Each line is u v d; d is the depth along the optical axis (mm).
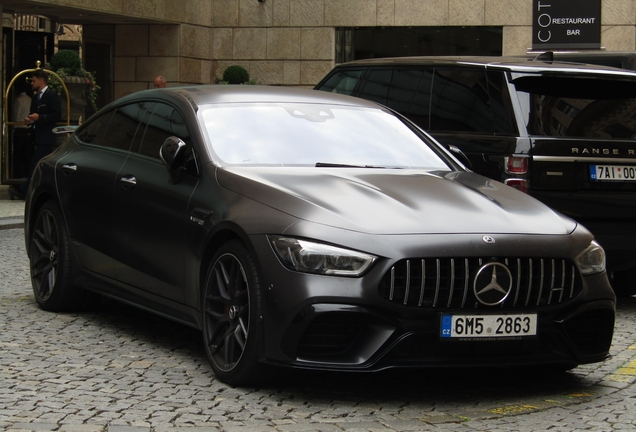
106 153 6922
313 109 6570
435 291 4930
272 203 5211
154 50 22438
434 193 5508
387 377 5684
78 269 7016
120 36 22609
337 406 5020
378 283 4859
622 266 8406
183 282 5766
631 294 9125
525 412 5023
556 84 8258
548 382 5719
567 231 5383
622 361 6309
